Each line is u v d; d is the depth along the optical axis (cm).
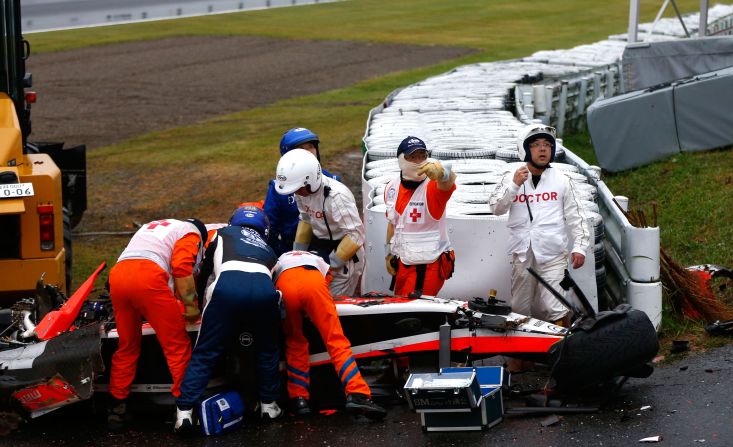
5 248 3084
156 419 2473
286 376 2522
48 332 2447
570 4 19412
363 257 2816
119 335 2383
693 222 3816
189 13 17938
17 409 2291
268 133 7669
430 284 2623
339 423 2323
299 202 2700
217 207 5284
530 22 16938
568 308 2500
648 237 2689
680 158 4803
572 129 6650
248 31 15600
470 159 3638
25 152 3734
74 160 4600
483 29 15975
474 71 6938
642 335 2225
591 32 15425
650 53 5897
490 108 5031
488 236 2762
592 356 2192
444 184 2517
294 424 2347
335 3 19825
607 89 7306
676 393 2264
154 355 2481
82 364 2261
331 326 2348
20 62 3678
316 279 2362
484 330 2406
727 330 2647
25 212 3066
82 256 4434
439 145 3856
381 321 2486
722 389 2245
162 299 2328
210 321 2292
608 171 4909
